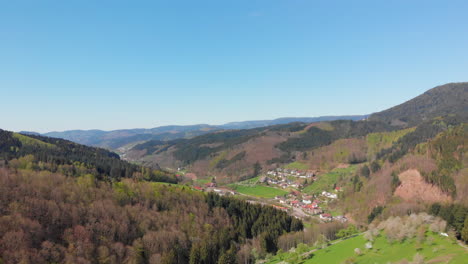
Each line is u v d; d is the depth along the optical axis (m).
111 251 114.50
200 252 121.88
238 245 141.75
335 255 110.62
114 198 144.50
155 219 141.00
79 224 118.62
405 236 107.19
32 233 103.88
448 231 107.75
